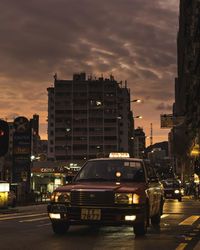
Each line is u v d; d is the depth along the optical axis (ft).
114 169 31.76
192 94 212.64
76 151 415.64
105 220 27.12
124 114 426.51
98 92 419.54
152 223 38.58
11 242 25.61
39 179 238.68
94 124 417.28
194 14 185.26
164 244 24.76
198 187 167.02
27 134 105.60
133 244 24.66
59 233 30.04
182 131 326.24
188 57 224.74
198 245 24.20
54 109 421.18
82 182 30.32
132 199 27.30
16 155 105.70
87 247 23.35
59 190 28.60
